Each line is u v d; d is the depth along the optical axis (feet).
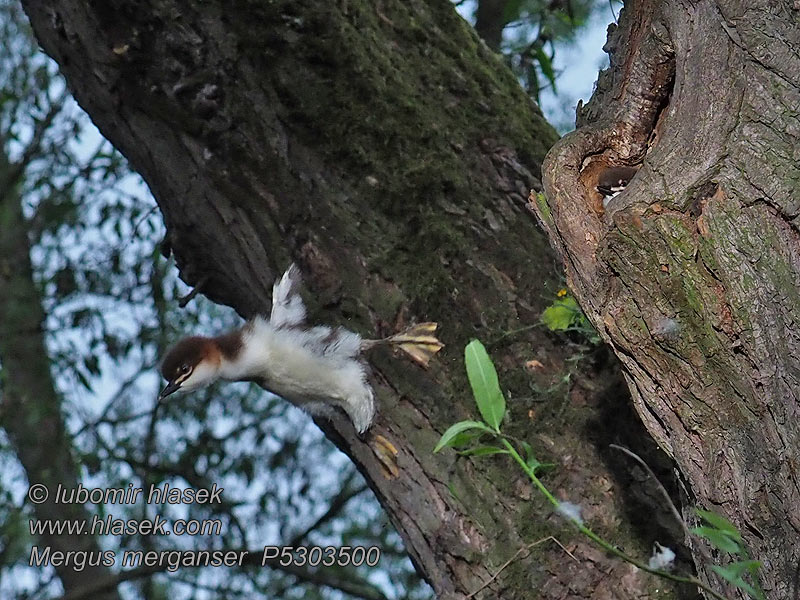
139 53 24.27
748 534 16.58
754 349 16.19
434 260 23.80
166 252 28.48
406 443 22.93
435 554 22.36
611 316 17.58
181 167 25.20
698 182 16.89
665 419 17.44
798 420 15.89
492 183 24.76
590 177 19.52
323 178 24.23
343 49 24.53
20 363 52.47
